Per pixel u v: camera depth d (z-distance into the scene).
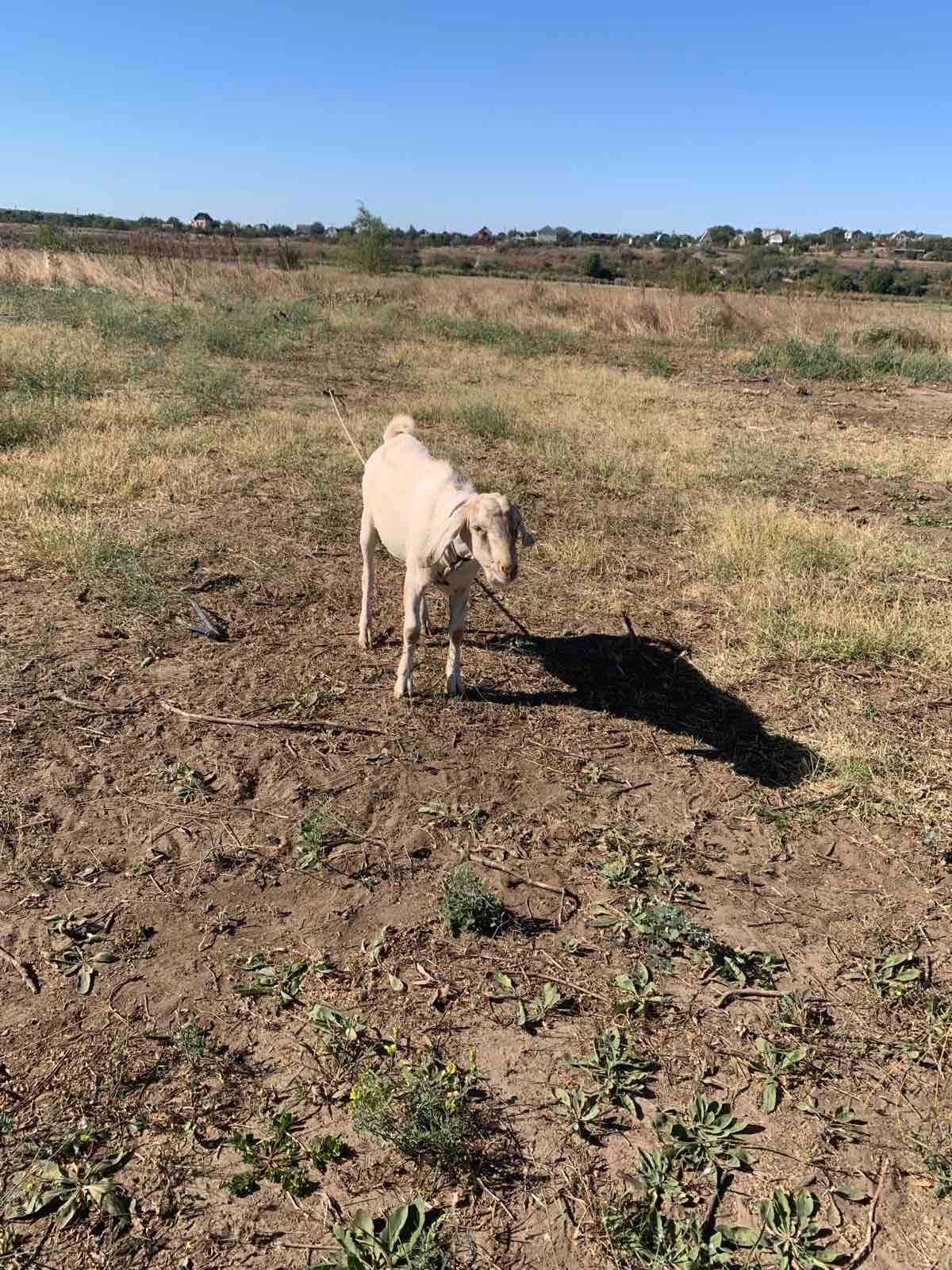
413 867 4.31
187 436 11.02
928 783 5.10
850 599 7.43
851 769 5.17
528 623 6.96
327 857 4.33
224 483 9.49
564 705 5.82
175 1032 3.36
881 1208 2.90
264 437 11.22
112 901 3.97
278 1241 2.71
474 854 4.41
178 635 6.29
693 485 10.73
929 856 4.57
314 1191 2.85
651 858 4.46
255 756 5.01
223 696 5.57
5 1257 2.61
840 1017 3.62
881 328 24.31
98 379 14.27
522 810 4.76
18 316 20.22
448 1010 3.55
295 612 6.81
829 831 4.73
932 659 6.53
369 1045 3.36
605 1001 3.63
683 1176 2.97
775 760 5.34
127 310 20.70
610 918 4.06
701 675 6.30
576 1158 3.00
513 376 17.52
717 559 8.16
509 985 3.68
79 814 4.46
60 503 8.48
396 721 5.47
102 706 5.36
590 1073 3.30
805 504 10.23
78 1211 2.75
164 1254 2.66
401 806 4.72
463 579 5.25
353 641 6.43
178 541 7.88
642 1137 3.09
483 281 33.31
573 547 8.34
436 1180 2.90
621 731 5.57
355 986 3.62
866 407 16.55
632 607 7.33
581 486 10.48
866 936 4.04
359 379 16.48
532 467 11.22
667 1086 3.28
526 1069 3.31
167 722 5.27
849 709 5.89
